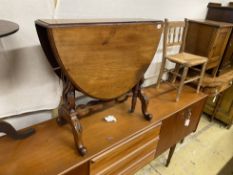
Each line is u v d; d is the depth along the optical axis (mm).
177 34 1981
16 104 1243
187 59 1738
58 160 1025
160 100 1728
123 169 1304
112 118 1382
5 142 1109
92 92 1072
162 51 1962
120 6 1508
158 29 1209
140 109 1525
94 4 1360
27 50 1171
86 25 911
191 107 1733
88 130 1258
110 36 1009
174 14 1972
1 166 969
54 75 1331
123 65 1142
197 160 1997
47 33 854
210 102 2588
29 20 1116
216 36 1920
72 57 919
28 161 1007
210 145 2221
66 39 872
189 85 2121
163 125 1490
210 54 1997
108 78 1105
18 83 1206
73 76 958
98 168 1127
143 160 1450
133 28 1083
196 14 2248
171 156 1843
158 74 2123
